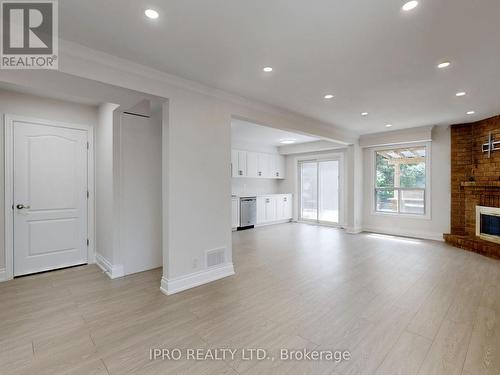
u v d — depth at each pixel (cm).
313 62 252
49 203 364
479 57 241
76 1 168
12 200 334
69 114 379
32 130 350
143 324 227
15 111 337
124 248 346
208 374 169
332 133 543
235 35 208
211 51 233
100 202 387
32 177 350
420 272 354
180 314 244
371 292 291
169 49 229
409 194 591
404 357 183
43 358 183
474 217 488
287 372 170
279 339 206
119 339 206
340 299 274
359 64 256
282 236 605
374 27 196
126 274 348
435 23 190
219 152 333
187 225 302
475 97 350
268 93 337
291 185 848
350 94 338
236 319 235
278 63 255
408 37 209
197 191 311
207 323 229
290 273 353
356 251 466
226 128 340
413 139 545
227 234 343
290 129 439
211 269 325
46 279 331
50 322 230
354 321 231
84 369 173
